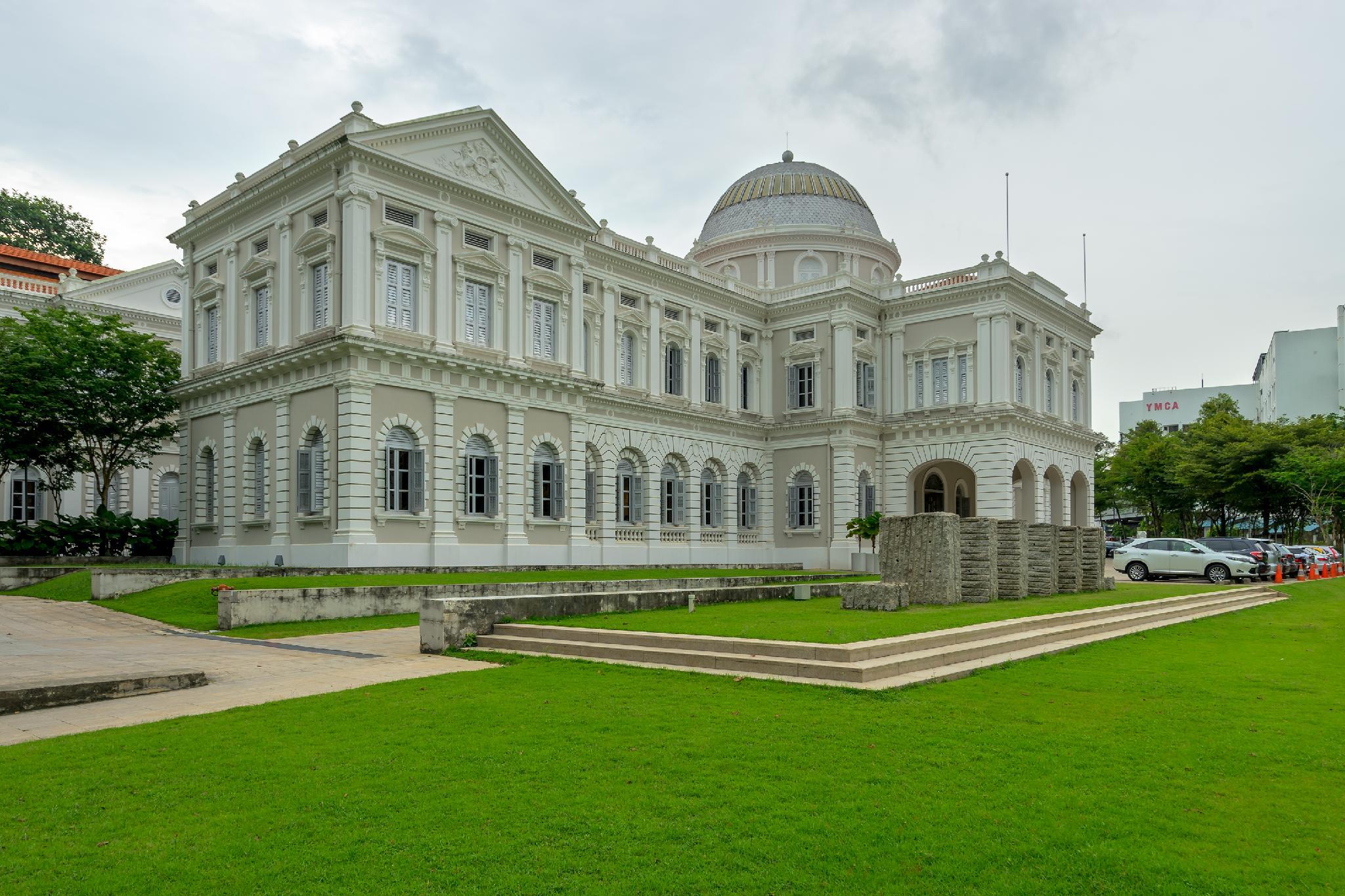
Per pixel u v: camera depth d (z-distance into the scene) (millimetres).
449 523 33938
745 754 9438
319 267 33812
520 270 37312
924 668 14250
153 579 27734
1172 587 32844
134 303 49531
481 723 10914
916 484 53125
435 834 7293
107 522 38062
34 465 39062
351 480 31188
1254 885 6469
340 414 31656
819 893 6320
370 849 7000
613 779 8664
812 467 50688
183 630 21812
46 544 36344
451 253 34750
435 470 33688
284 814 7781
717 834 7309
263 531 35000
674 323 47406
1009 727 10680
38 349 35969
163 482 49688
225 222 37969
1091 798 8172
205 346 39500
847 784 8477
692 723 10766
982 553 25312
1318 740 10297
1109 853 6973
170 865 6750
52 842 7234
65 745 10148
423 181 33938
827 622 18359
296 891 6340
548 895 6273
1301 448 59312
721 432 49719
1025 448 49531
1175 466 68062
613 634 16344
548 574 32062
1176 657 16781
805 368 51906
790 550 51156
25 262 50906
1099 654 16875
